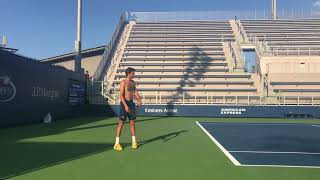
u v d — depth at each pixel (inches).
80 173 278.5
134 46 1519.4
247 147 424.8
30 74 741.3
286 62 1290.6
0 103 634.8
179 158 345.7
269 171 291.7
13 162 319.0
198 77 1278.3
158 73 1320.1
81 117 1005.8
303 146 437.1
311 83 1206.9
